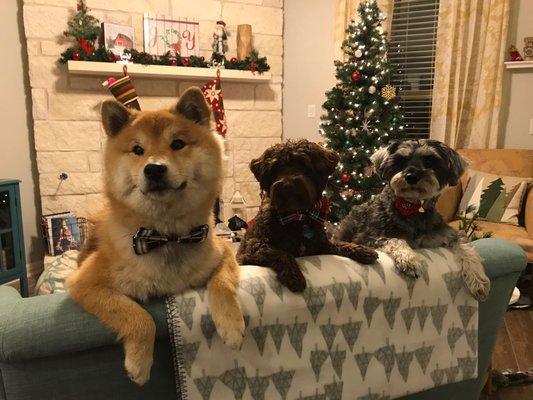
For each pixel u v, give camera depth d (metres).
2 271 3.02
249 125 4.44
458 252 1.46
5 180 3.05
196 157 1.19
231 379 1.13
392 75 3.57
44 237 3.57
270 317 1.16
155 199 1.13
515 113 4.16
